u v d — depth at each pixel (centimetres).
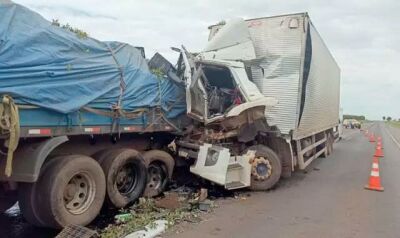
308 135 1233
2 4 521
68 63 582
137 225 600
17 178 527
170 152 902
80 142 669
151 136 853
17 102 498
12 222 626
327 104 1642
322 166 1430
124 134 758
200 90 865
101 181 624
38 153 527
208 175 834
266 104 927
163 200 744
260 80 1018
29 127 515
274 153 946
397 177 1202
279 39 1020
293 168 1046
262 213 729
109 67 661
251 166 903
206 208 728
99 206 621
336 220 700
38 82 530
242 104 884
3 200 591
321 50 1372
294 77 1004
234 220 673
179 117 867
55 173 554
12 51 501
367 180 1133
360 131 5397
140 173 736
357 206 810
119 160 679
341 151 2080
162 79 804
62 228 564
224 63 905
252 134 923
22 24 535
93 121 625
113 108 659
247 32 1009
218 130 896
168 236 569
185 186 916
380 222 695
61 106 554
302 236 602
